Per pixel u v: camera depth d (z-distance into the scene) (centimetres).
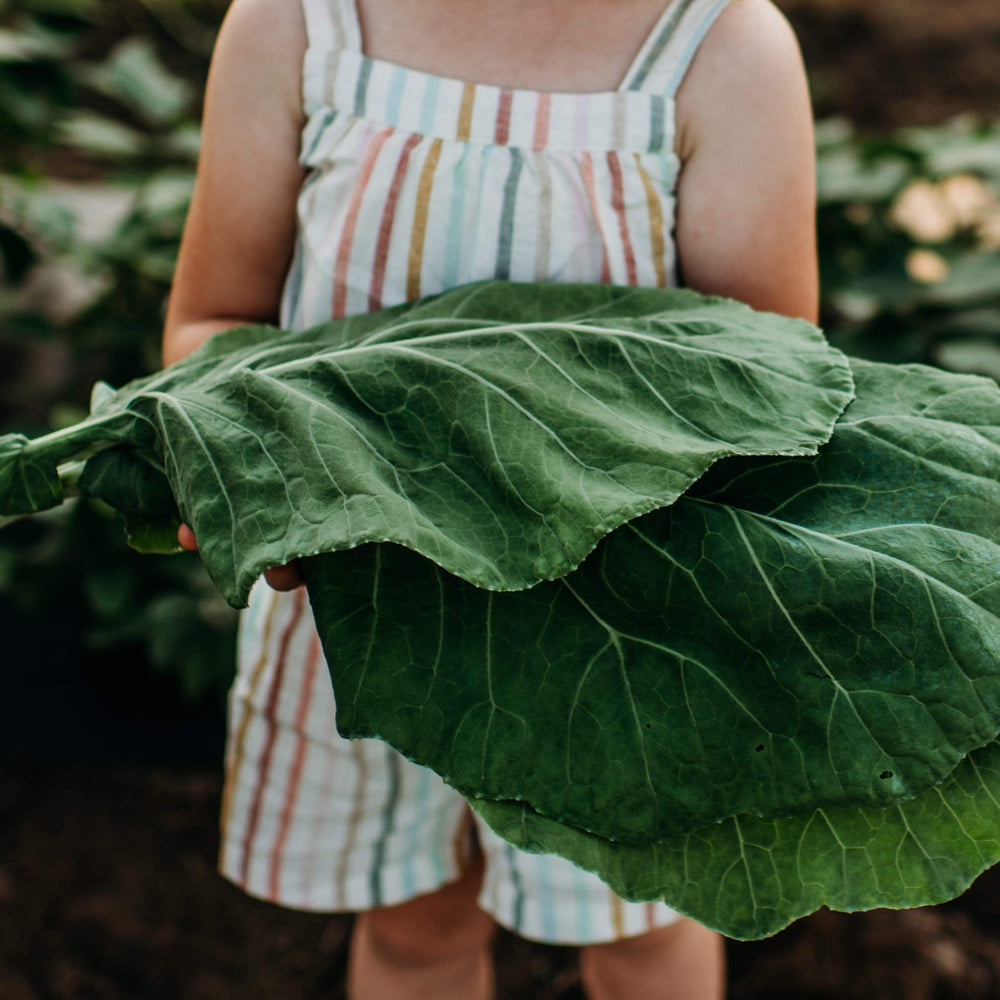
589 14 107
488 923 163
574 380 95
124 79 319
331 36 111
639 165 108
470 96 108
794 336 101
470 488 90
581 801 87
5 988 204
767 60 106
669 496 85
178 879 226
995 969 204
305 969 211
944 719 85
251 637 131
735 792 86
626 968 150
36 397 315
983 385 99
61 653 274
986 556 89
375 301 115
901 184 274
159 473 104
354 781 132
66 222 278
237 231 122
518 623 90
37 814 239
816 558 89
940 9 675
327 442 90
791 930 210
